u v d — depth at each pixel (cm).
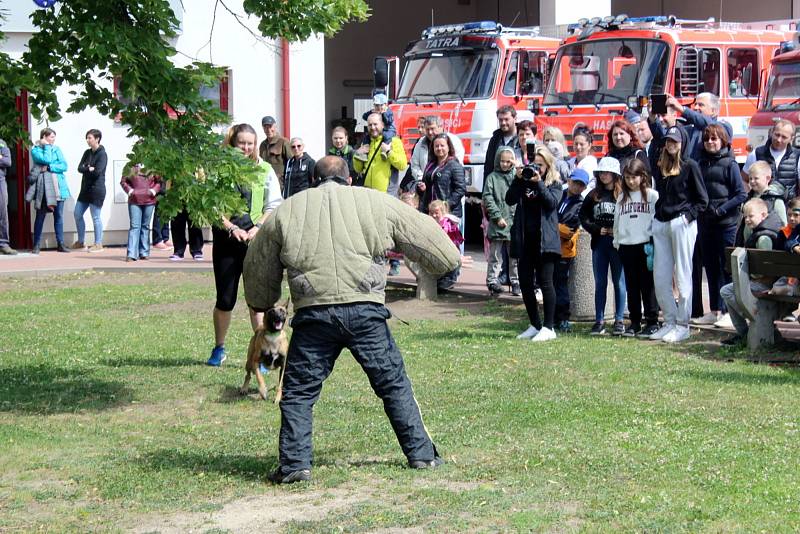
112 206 3062
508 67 2806
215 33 3125
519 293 2047
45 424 1187
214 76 1262
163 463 1016
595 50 2645
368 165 2192
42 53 1246
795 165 1783
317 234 931
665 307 1580
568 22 3206
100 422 1198
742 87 2656
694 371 1362
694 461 969
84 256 2808
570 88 2686
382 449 1043
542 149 1576
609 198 1627
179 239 2733
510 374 1378
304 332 936
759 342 1485
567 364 1431
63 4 1212
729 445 1023
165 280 2431
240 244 1437
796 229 1472
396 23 4781
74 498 921
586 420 1133
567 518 823
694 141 1784
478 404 1216
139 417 1219
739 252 1464
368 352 942
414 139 2923
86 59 1224
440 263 952
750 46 2656
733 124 2639
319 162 980
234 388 1359
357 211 938
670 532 786
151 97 1215
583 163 1895
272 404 1276
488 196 2008
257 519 848
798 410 1154
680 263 1563
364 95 4759
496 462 978
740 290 1462
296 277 932
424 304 2022
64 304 2086
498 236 2020
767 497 866
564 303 1697
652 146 1797
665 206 1557
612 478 923
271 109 3198
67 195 2895
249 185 1239
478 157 2797
